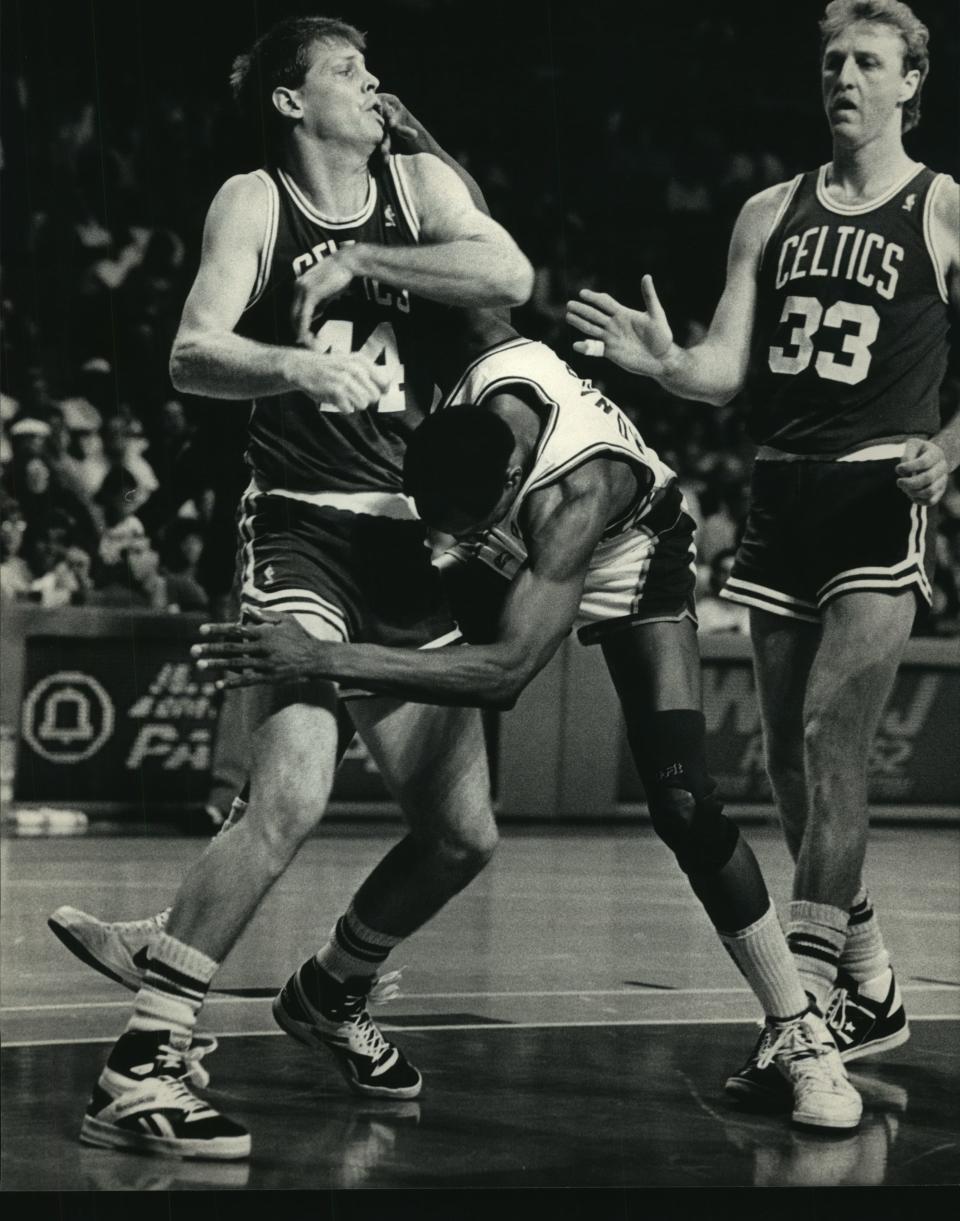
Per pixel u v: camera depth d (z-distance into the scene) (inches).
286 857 204.1
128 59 918.4
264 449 221.9
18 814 606.5
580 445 211.5
